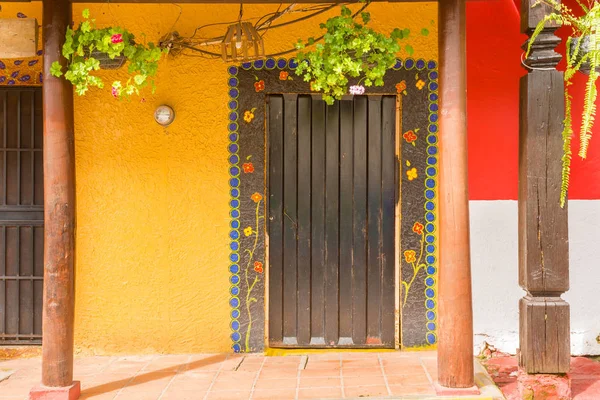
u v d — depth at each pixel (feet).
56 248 14.05
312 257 18.16
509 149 17.83
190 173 17.80
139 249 17.80
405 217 17.76
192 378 15.69
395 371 15.88
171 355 17.80
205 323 17.90
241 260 17.87
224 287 17.87
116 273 17.83
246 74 17.72
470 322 13.97
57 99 13.93
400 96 17.71
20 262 18.04
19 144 17.94
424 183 17.72
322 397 14.08
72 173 14.23
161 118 17.47
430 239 17.78
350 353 17.69
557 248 13.88
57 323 14.07
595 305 17.79
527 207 13.97
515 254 17.80
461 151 13.91
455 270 13.91
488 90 17.83
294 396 14.23
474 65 17.84
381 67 13.64
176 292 17.85
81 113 17.69
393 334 18.13
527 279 13.97
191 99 17.71
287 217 18.15
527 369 13.91
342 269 18.15
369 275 18.16
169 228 17.80
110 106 17.70
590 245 17.83
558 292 14.02
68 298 14.17
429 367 16.14
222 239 17.87
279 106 18.10
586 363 17.02
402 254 17.80
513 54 17.80
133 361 17.26
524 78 14.16
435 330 17.89
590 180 17.81
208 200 17.81
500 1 17.81
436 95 17.65
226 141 17.78
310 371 16.08
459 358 13.89
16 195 17.99
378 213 18.12
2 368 16.84
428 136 17.69
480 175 17.85
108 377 15.84
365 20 14.15
